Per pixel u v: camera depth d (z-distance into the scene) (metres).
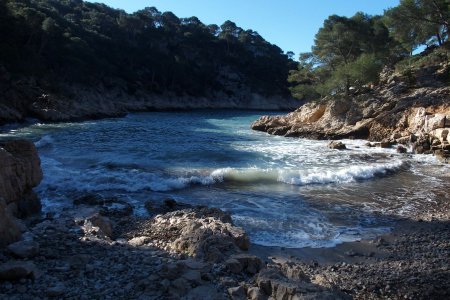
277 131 39.72
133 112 77.81
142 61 99.00
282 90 127.31
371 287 7.82
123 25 105.06
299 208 13.59
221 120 58.03
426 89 34.53
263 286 6.41
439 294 7.66
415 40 40.94
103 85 82.62
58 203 13.30
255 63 129.00
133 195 14.80
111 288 6.16
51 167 18.17
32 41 65.44
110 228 10.03
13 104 43.09
